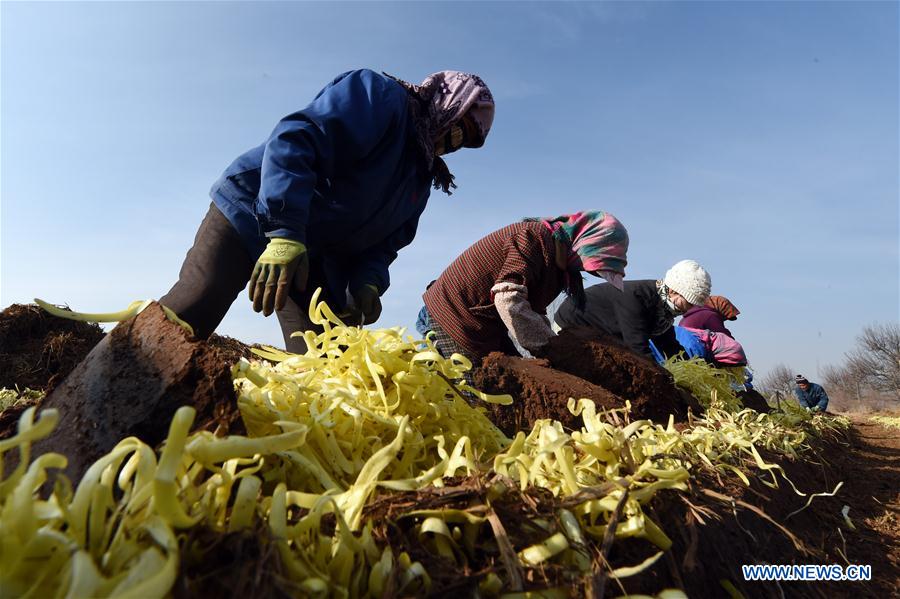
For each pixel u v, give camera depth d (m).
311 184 2.63
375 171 2.95
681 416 3.94
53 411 0.80
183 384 1.25
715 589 1.49
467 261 3.73
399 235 3.50
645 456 1.78
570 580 1.07
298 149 2.59
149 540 0.81
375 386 1.77
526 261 3.60
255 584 0.78
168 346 1.31
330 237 3.06
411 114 3.10
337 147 2.79
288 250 2.51
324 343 1.88
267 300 2.51
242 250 2.76
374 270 3.33
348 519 1.10
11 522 0.75
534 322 3.56
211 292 2.69
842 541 2.44
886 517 2.87
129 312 1.46
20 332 5.79
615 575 1.11
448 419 1.81
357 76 2.96
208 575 0.79
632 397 3.73
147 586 0.68
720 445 2.67
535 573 1.08
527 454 1.59
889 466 4.79
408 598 0.96
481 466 1.47
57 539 0.76
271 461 1.31
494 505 1.20
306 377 1.69
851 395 43.53
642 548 1.35
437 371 1.90
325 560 0.99
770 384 50.81
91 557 0.75
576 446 1.76
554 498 1.30
